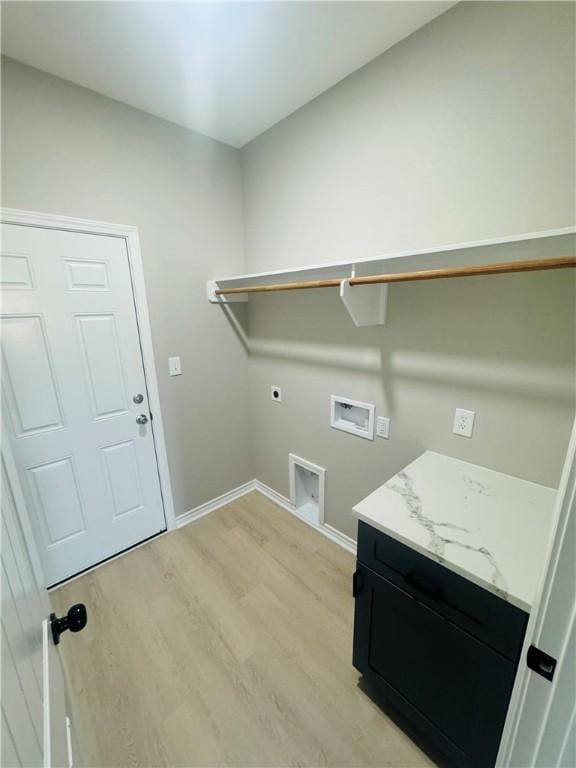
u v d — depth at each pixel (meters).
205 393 2.32
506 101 1.12
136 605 1.70
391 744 1.16
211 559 2.01
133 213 1.82
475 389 1.35
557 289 1.11
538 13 1.02
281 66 1.47
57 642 0.75
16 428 1.60
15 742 0.38
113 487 1.98
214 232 2.17
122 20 1.21
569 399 1.14
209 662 1.43
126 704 1.28
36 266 1.56
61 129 1.54
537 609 0.55
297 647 1.49
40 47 1.33
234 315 2.38
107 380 1.86
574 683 0.52
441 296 1.39
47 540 1.77
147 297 1.94
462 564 0.88
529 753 0.62
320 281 1.51
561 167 1.05
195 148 2.01
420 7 1.18
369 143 1.52
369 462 1.84
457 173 1.27
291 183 1.92
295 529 2.28
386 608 1.11
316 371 2.02
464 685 0.95
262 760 1.12
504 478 1.30
